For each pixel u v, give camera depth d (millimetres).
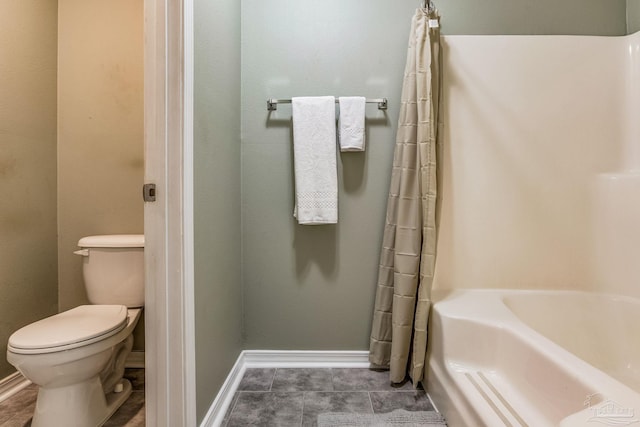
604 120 1560
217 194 1257
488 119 1578
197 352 1048
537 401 904
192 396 987
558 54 1570
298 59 1606
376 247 1618
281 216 1617
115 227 1716
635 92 1521
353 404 1282
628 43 1548
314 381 1466
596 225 1542
